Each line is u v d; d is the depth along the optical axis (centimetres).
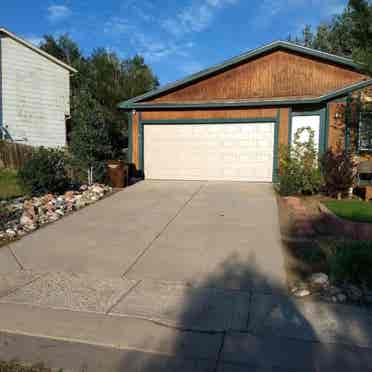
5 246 570
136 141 1268
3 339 305
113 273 458
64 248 558
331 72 1123
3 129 1666
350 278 405
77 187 1038
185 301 375
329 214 674
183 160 1232
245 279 433
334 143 1055
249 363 268
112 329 319
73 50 3238
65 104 1889
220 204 852
